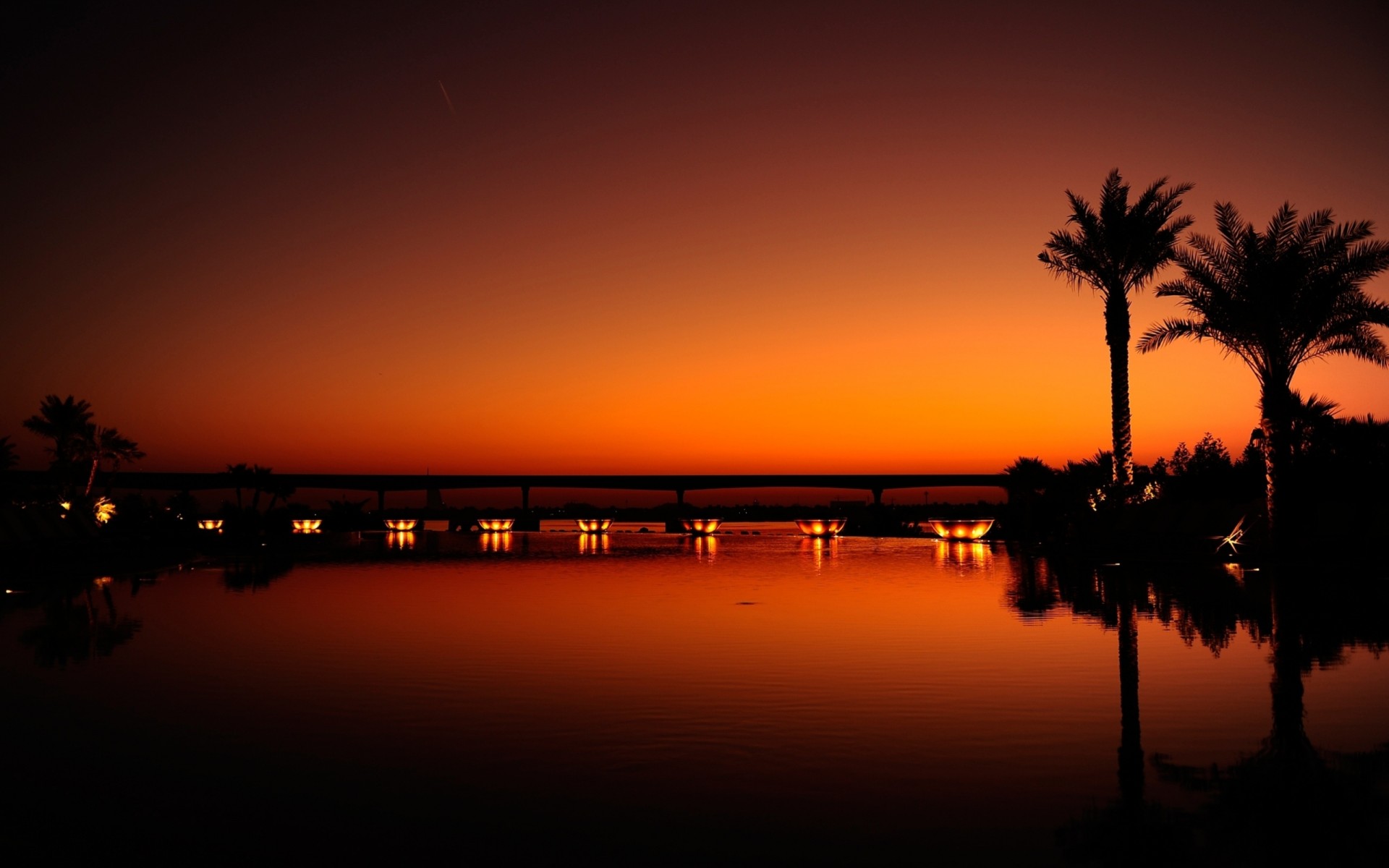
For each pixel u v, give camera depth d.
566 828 5.15
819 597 18.25
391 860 4.72
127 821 5.27
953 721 7.58
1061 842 4.94
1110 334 34.69
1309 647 11.20
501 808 5.48
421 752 6.70
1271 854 4.79
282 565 30.11
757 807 5.49
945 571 25.86
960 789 5.80
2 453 46.66
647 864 4.68
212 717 7.82
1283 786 5.85
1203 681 9.20
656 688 9.02
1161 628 13.09
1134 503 34.62
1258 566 25.20
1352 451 29.22
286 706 8.23
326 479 110.31
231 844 4.93
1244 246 26.91
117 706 8.24
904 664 10.31
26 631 13.48
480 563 31.47
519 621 14.62
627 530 79.88
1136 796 5.66
